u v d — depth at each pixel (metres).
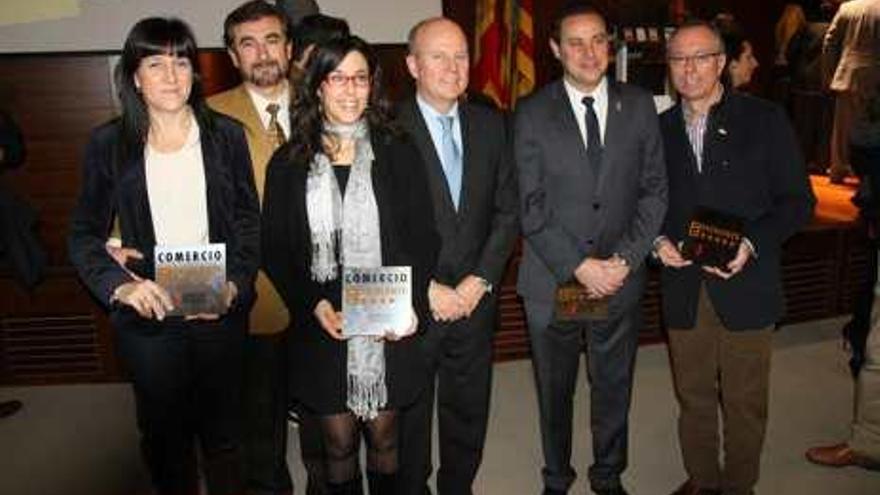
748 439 2.30
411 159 1.96
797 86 6.50
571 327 2.36
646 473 2.77
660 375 3.65
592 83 2.19
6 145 3.27
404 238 1.95
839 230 4.27
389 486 2.03
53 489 2.76
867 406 2.57
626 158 2.22
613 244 2.27
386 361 1.93
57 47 3.70
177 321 2.04
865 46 5.68
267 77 2.32
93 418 3.37
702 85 2.11
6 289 3.66
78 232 2.05
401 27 4.06
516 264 3.78
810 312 4.29
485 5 4.56
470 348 2.21
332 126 1.90
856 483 2.66
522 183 2.24
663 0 5.57
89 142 2.03
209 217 2.04
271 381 2.44
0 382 3.73
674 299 2.27
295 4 2.66
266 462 2.48
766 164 2.16
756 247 2.18
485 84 4.57
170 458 2.19
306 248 1.89
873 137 3.01
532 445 3.02
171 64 1.92
